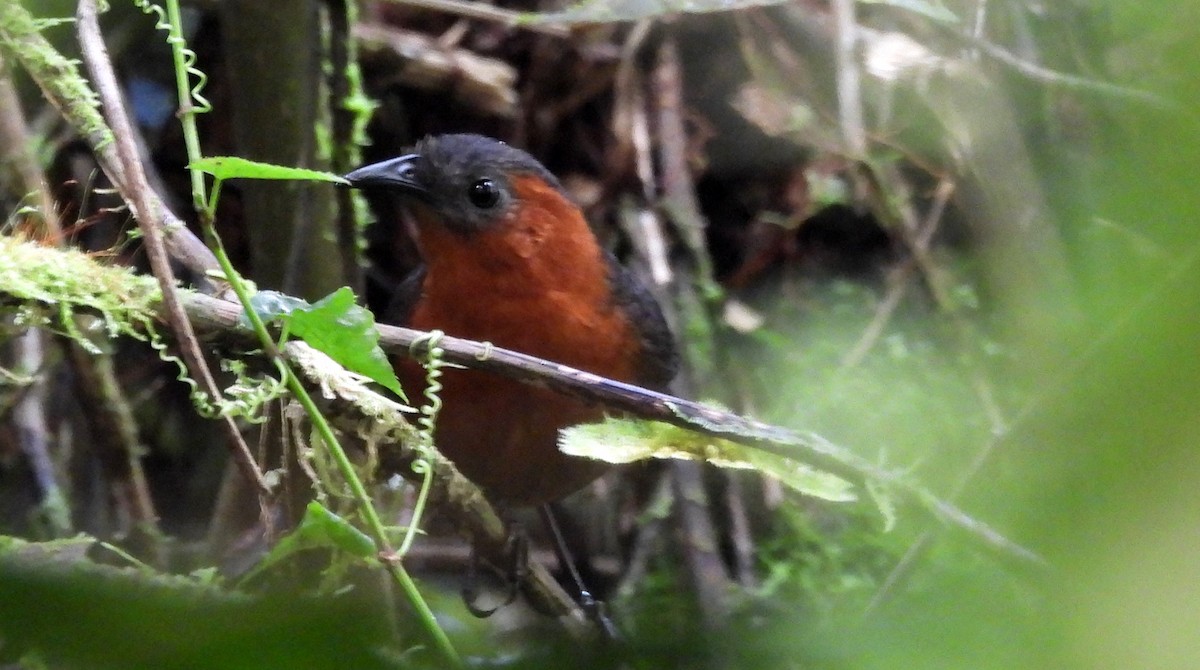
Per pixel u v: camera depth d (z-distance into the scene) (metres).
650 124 9.95
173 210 9.09
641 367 7.53
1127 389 1.80
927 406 8.95
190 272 8.41
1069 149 8.43
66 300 4.29
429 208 7.00
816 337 9.69
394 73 9.47
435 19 9.84
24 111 8.16
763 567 8.82
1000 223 8.62
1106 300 2.27
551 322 7.13
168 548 8.20
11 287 4.19
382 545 4.02
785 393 9.45
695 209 9.75
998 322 8.93
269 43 6.51
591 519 9.53
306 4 6.52
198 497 9.19
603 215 9.82
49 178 8.39
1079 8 8.30
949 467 8.46
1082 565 1.86
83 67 6.95
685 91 10.05
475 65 9.57
